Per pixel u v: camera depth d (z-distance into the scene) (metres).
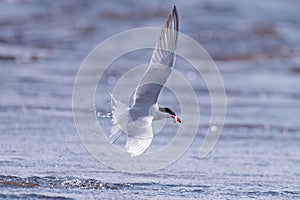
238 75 27.66
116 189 11.18
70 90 21.53
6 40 31.47
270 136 16.77
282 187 11.90
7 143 14.09
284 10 47.09
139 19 38.31
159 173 12.47
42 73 24.52
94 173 12.11
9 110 17.83
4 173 11.69
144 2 42.19
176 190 11.34
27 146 13.94
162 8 41.28
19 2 40.22
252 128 17.67
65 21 36.72
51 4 40.31
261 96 23.22
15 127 15.77
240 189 11.62
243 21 40.47
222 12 42.50
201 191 11.38
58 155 13.33
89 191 10.95
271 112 20.19
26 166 12.27
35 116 17.22
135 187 11.38
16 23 35.38
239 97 22.77
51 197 10.44
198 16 40.44
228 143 15.70
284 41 36.59
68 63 27.20
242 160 13.96
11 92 20.52
